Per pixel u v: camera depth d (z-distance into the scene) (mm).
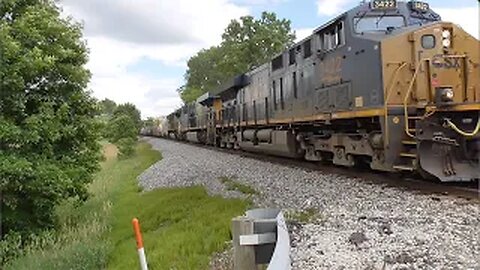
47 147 12461
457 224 7270
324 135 15305
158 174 21188
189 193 13898
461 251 6074
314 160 16547
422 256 5961
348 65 12672
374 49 11383
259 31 63844
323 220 8398
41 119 12094
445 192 9766
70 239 11148
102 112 14125
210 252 7953
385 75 11047
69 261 8938
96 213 13492
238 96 27172
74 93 13172
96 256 9023
